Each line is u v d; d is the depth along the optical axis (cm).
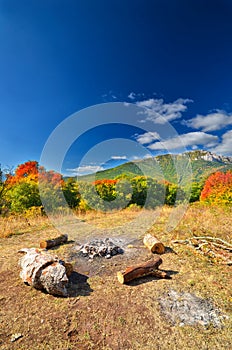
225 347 209
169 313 257
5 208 988
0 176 1066
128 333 228
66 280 291
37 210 942
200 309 263
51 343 216
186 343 214
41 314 257
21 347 211
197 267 375
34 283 299
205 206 963
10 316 254
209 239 505
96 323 242
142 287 312
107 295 294
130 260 407
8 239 560
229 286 314
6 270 361
